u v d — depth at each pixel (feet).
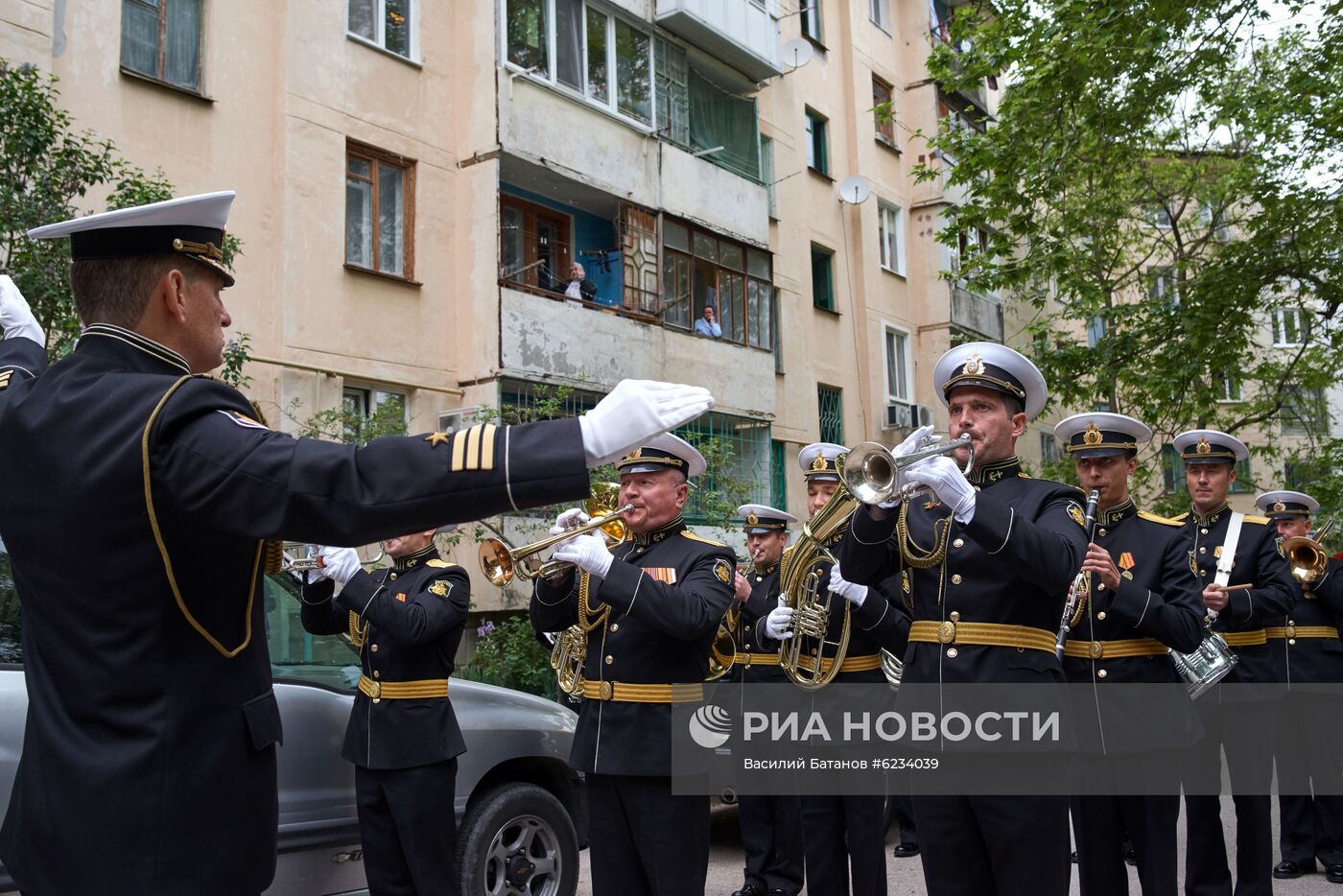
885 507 11.44
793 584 16.66
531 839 17.65
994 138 44.14
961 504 10.61
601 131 46.60
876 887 17.33
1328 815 21.65
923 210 69.46
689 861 13.19
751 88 56.39
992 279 46.98
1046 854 11.10
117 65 33.47
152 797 6.45
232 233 33.76
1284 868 21.80
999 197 44.14
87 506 6.41
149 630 6.53
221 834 6.70
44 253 23.90
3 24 30.50
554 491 5.90
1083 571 15.38
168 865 6.45
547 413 40.16
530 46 44.34
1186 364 46.37
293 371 36.94
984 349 12.55
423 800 15.08
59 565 6.54
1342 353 52.90
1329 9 40.75
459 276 42.50
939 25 70.28
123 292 7.03
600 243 50.55
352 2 40.60
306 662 16.72
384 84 40.83
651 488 14.69
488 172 42.16
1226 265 46.98
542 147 43.88
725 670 15.31
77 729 6.57
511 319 41.83
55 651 6.64
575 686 14.01
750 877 20.24
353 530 5.97
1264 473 85.87
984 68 44.04
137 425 6.40
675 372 48.06
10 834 6.93
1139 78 40.63
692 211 50.62
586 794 13.96
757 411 52.19
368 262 40.22
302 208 37.73
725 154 54.44
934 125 69.72
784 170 59.57
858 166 65.46
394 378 39.96
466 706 17.35
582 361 44.19
